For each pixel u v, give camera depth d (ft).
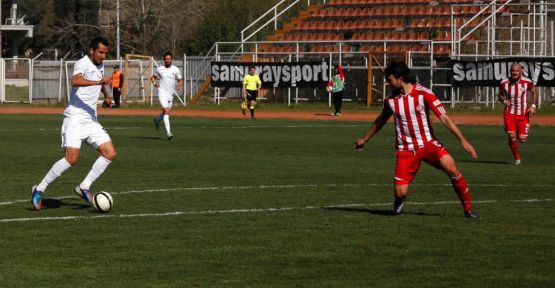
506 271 69.62
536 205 104.58
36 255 75.15
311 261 73.10
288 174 136.87
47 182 99.76
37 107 379.76
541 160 164.04
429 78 357.82
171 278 67.10
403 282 66.03
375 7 423.64
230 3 572.10
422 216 95.66
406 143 93.56
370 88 362.94
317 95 381.40
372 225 89.81
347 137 216.54
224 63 384.68
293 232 85.97
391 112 93.86
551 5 385.91
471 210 94.84
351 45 413.80
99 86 101.14
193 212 98.17
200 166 147.95
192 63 416.26
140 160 157.28
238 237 83.35
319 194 113.60
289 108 363.35
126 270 69.72
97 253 76.07
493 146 195.00
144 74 417.49
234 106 376.07
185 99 390.01
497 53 374.02
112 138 208.23
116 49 563.48
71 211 98.94
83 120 100.58
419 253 76.33
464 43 363.35
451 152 180.65
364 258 74.23
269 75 376.07
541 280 66.74
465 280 66.69
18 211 98.68
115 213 97.50
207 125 260.62
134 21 577.84
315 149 182.70
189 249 77.77
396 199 95.76
